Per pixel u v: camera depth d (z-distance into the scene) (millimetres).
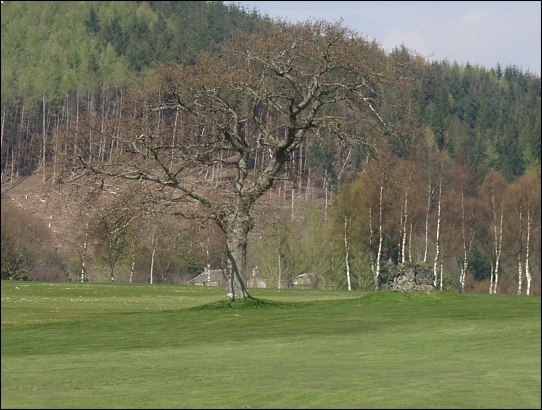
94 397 21328
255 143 54719
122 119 48969
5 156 107062
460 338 32969
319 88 50125
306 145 61562
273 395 21094
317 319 40406
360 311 42875
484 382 22922
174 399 20766
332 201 104375
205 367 26797
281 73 48844
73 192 48219
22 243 97312
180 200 48219
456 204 107312
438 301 46406
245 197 49625
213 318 42656
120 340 35844
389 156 55844
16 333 38656
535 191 104188
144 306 57125
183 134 49938
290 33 50844
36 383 23797
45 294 70375
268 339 34625
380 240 96688
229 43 54125
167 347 33125
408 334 34469
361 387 22297
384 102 52125
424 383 22812
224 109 49875
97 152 50062
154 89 50094
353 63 49438
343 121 49719
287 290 88750
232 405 19812
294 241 106312
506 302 45281
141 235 92625
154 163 48688
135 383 23594
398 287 49656
